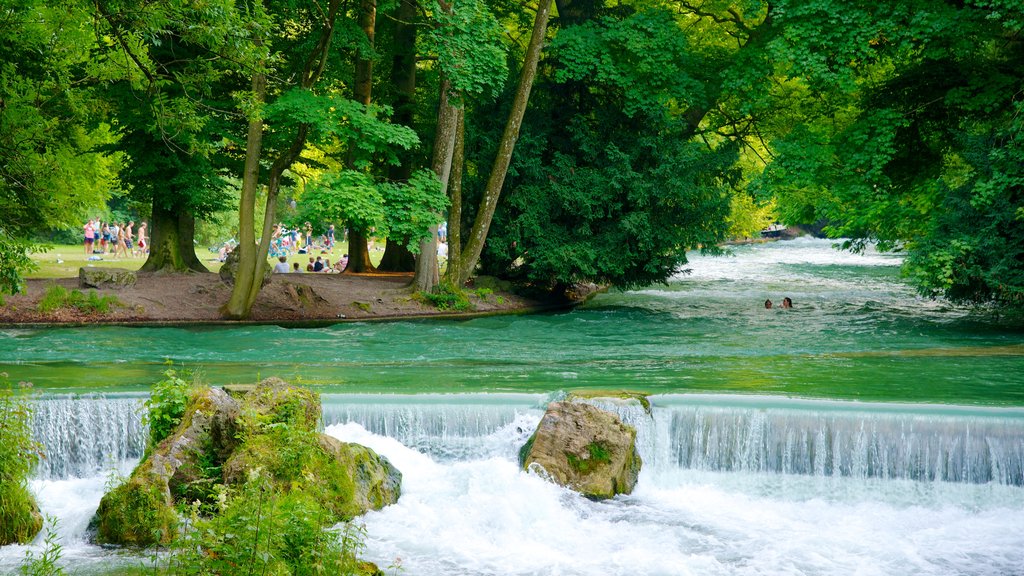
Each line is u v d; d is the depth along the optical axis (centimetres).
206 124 2853
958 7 2794
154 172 2920
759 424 1464
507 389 1709
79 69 2509
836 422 1438
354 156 2914
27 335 2347
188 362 2025
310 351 2252
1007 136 2547
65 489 1338
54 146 1972
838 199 2914
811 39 2817
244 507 848
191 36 1683
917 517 1318
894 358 2166
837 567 1113
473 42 2798
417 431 1510
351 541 917
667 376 1891
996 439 1392
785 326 2908
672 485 1449
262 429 1239
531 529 1220
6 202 1766
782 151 2961
